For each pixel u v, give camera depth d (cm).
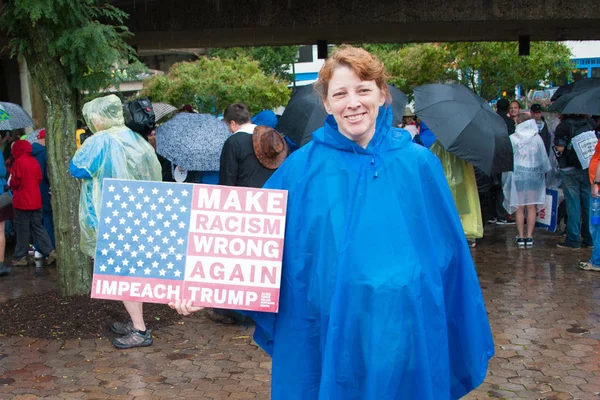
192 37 1512
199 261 261
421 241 241
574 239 946
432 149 839
